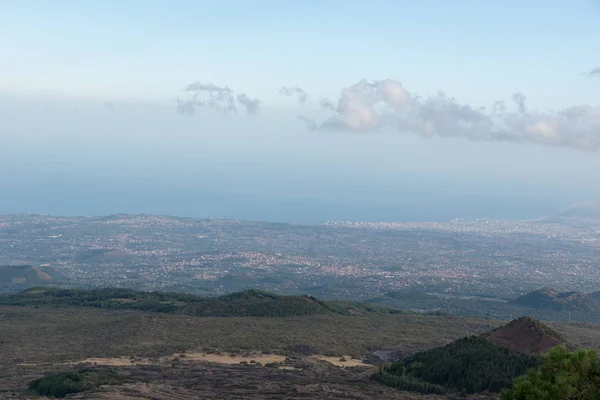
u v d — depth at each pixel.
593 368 47.97
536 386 48.03
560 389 47.03
